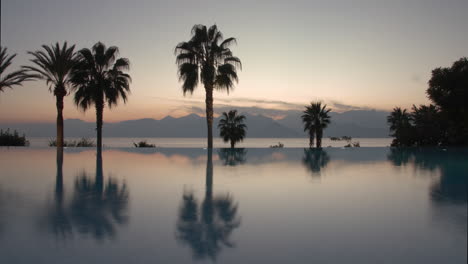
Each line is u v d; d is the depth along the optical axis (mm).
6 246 3123
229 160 12797
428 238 3361
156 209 4609
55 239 3326
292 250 3051
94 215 4262
